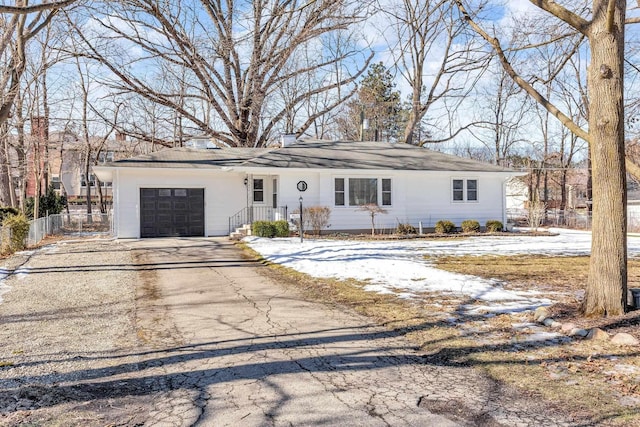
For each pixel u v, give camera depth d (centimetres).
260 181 2181
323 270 1131
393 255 1367
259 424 365
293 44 2380
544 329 612
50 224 2325
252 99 2830
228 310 765
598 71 619
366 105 4034
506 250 1502
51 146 3228
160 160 2097
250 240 1748
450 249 1523
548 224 3033
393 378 461
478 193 2292
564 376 453
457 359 513
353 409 390
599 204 638
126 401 411
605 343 540
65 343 586
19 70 1290
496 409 386
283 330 641
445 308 742
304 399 411
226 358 525
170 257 1392
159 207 2028
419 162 2239
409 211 2183
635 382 430
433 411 384
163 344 580
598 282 638
